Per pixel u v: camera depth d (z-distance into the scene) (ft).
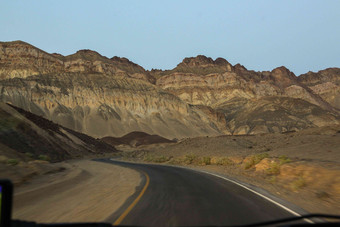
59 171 76.28
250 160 82.17
